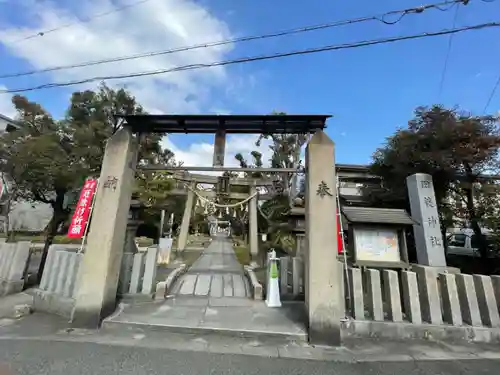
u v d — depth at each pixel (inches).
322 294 180.7
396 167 406.9
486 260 393.1
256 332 183.0
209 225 2052.2
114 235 203.2
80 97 700.0
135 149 231.8
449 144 355.6
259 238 648.4
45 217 851.4
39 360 142.6
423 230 309.6
